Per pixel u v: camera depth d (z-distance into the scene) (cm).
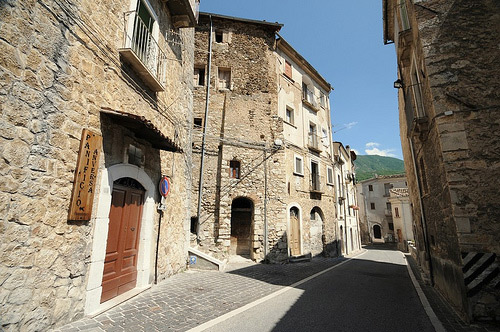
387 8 1048
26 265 322
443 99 555
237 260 1233
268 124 1426
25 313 318
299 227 1495
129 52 528
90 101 444
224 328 414
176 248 809
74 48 414
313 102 1891
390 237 3659
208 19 1470
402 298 635
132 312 456
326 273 1013
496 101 523
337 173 2122
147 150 636
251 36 1516
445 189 550
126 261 561
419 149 833
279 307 537
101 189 462
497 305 450
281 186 1386
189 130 982
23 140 324
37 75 346
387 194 3900
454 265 533
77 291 404
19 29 322
